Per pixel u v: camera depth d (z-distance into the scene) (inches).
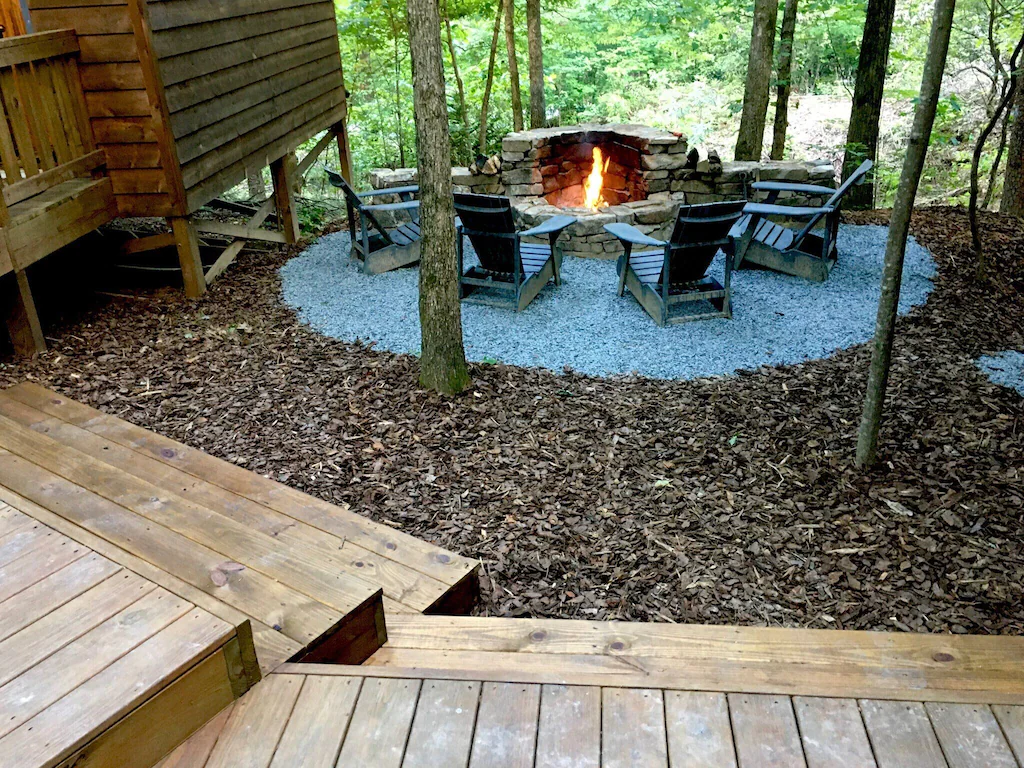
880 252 255.3
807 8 384.2
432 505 135.6
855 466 143.0
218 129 222.2
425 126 151.9
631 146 282.5
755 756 64.8
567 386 176.9
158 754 65.5
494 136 402.0
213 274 235.1
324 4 294.4
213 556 91.4
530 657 84.2
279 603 83.7
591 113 560.7
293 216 275.4
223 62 222.2
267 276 244.2
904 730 67.1
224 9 220.2
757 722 68.1
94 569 78.0
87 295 224.4
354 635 83.7
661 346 195.6
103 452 132.5
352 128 449.4
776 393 171.8
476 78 453.1
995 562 116.9
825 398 168.6
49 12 188.7
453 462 148.2
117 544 94.4
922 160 120.6
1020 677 80.1
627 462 147.6
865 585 114.4
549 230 216.4
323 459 148.5
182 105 204.1
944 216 288.4
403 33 377.1
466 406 167.5
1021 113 289.3
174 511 106.7
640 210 259.1
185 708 66.8
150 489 113.0
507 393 173.2
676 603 112.5
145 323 207.2
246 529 101.3
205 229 229.0
